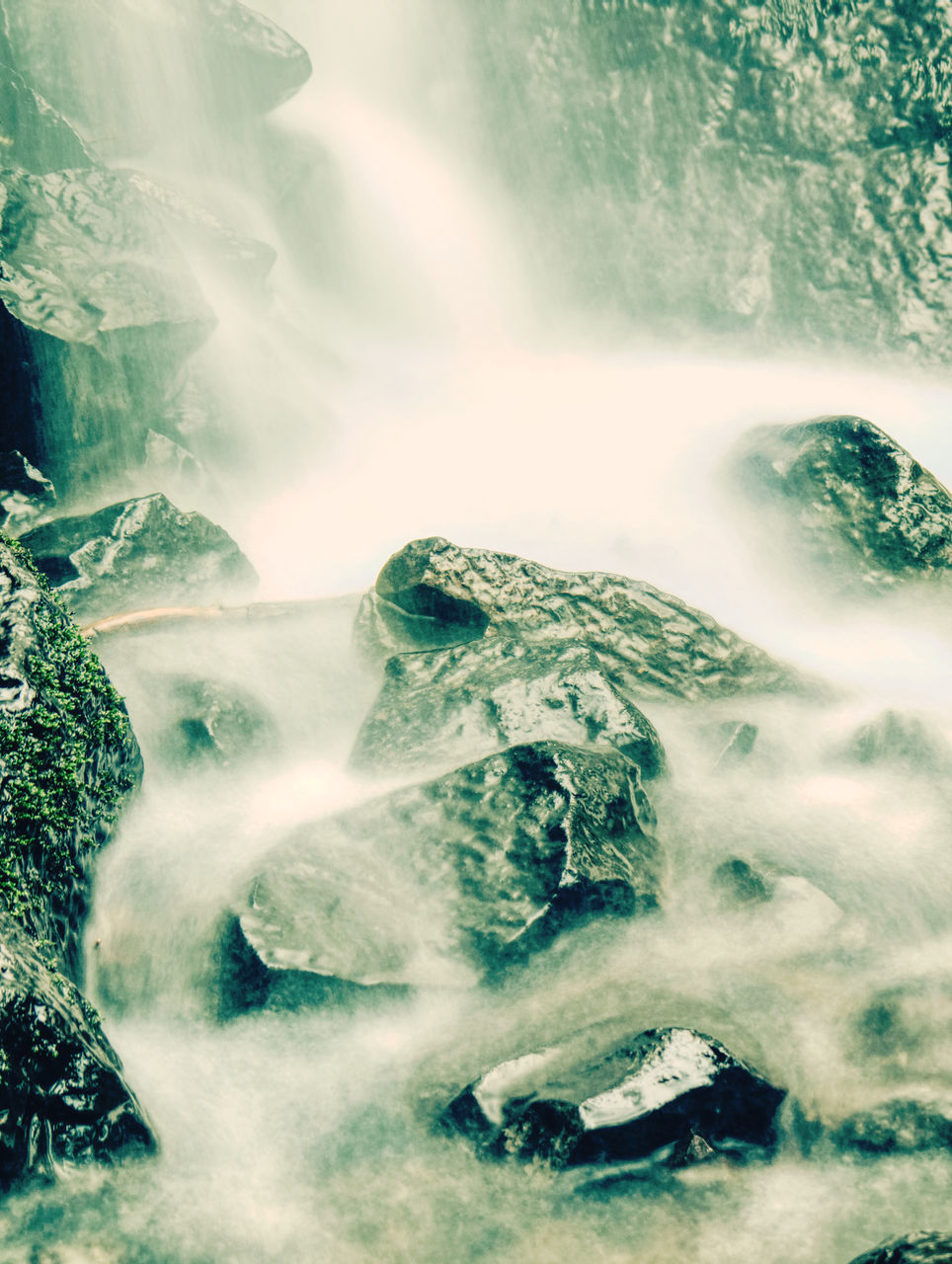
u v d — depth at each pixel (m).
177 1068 5.68
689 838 7.46
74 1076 4.82
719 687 9.34
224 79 16.27
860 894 6.97
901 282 17.95
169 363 12.91
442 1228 4.87
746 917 6.69
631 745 7.80
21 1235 4.53
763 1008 5.98
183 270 13.27
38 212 12.20
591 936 6.33
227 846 7.13
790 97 18.11
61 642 6.60
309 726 8.85
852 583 11.39
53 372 11.39
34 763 5.82
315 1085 5.58
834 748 8.81
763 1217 4.88
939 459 15.48
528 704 7.98
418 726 8.04
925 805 8.09
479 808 6.87
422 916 6.43
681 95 18.50
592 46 18.66
